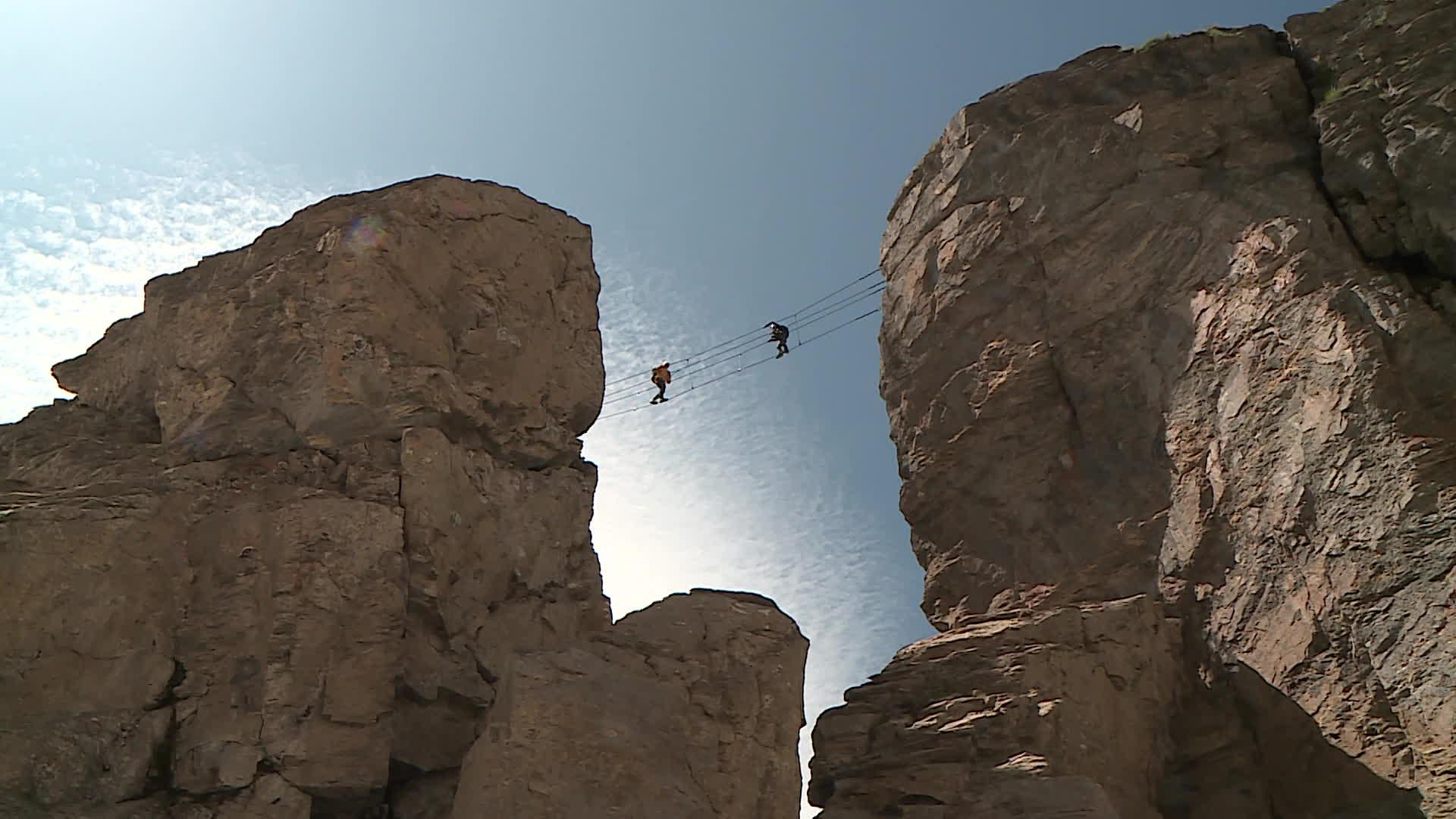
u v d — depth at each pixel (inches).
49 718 858.8
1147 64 1464.1
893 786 1063.0
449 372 1068.5
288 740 871.1
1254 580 1140.5
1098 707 1095.6
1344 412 1098.7
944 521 1435.8
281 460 1007.6
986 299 1457.9
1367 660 1048.2
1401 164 1224.8
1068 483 1339.8
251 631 902.4
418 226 1106.7
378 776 888.9
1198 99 1401.3
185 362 1075.9
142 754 859.4
